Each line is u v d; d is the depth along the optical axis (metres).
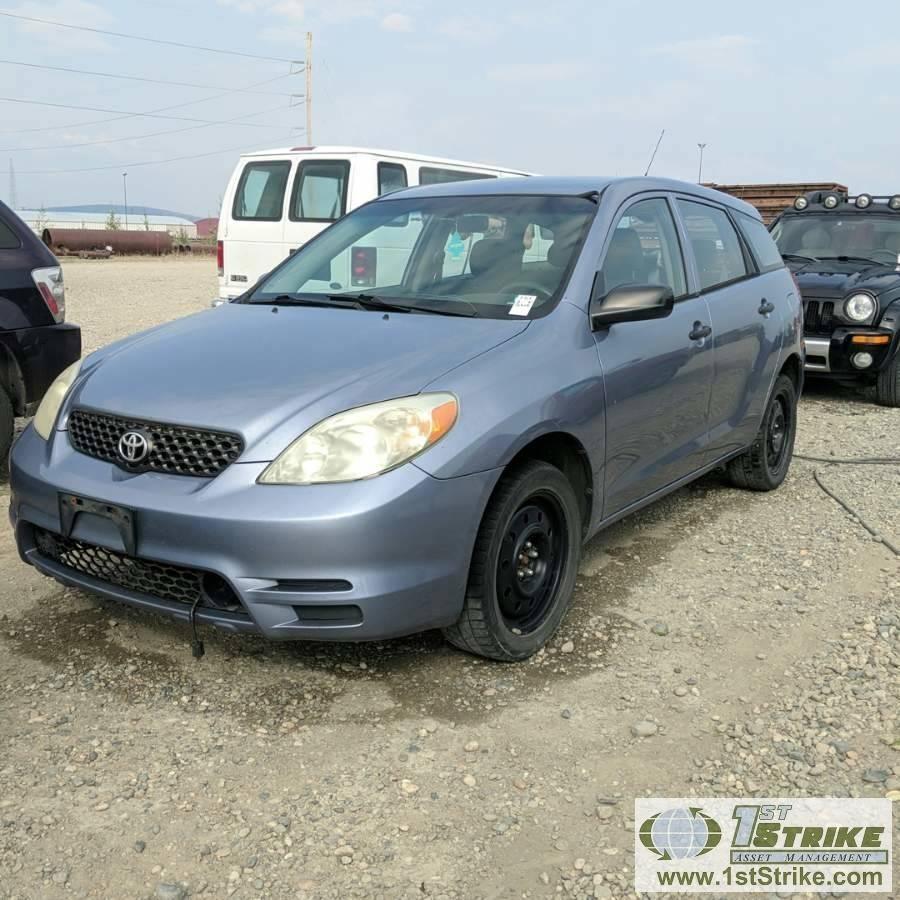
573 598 4.02
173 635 3.54
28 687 3.16
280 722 3.00
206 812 2.56
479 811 2.60
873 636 3.71
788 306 5.57
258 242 10.51
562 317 3.57
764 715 3.12
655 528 4.98
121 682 3.21
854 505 5.43
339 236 4.51
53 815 2.53
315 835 2.48
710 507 5.39
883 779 2.78
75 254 39.16
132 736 2.90
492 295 3.73
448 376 3.10
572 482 3.70
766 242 5.70
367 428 2.89
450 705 3.12
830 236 9.86
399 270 4.12
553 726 3.02
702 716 3.11
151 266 32.69
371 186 9.95
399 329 3.46
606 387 3.63
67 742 2.86
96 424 3.23
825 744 2.96
